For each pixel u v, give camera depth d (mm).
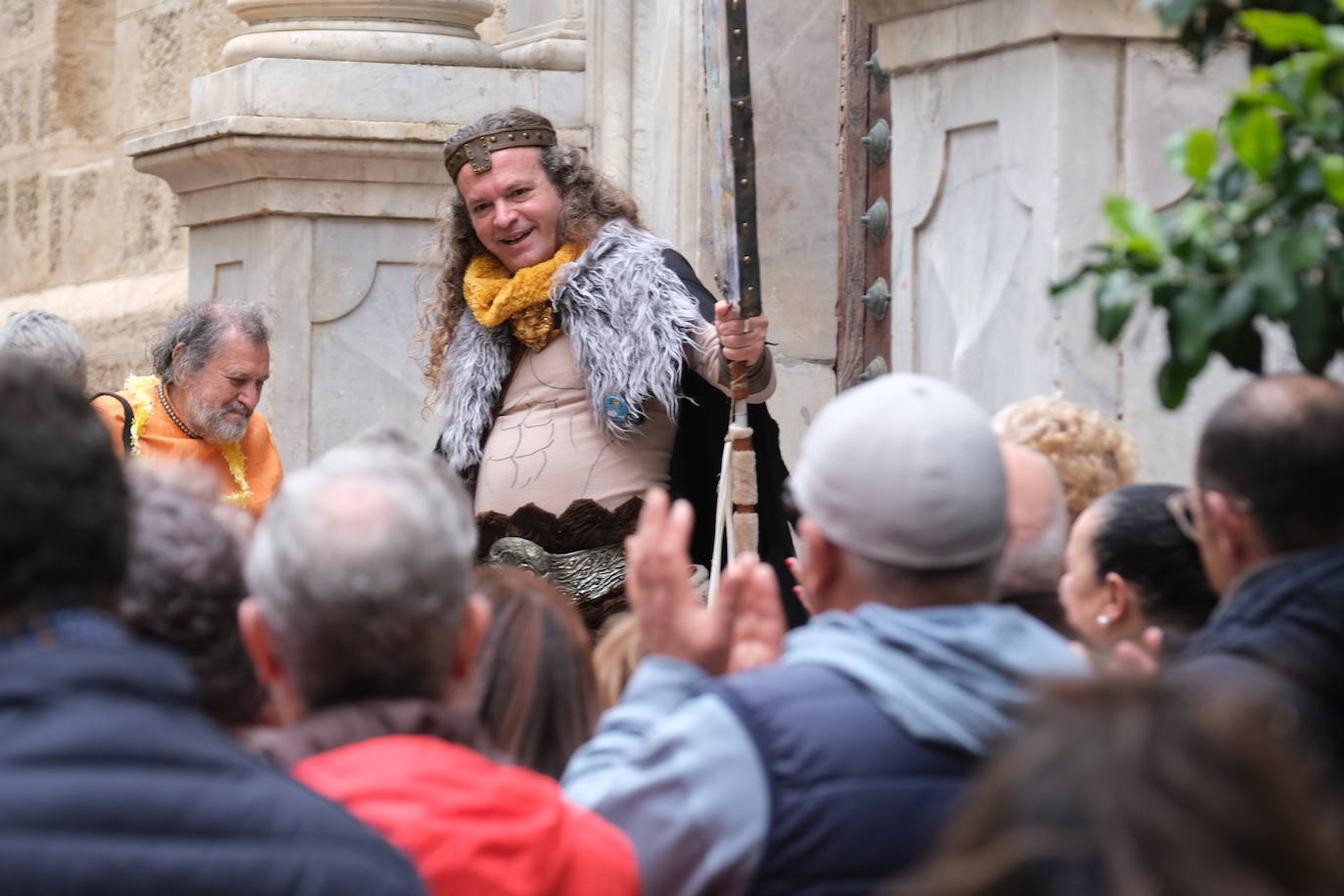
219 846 2871
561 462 8102
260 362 9258
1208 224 3900
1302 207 3859
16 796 2814
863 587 3928
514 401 8352
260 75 11781
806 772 3684
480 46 12242
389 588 3486
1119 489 4992
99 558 3053
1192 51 4434
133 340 15875
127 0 16969
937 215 8000
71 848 2805
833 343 11094
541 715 4473
